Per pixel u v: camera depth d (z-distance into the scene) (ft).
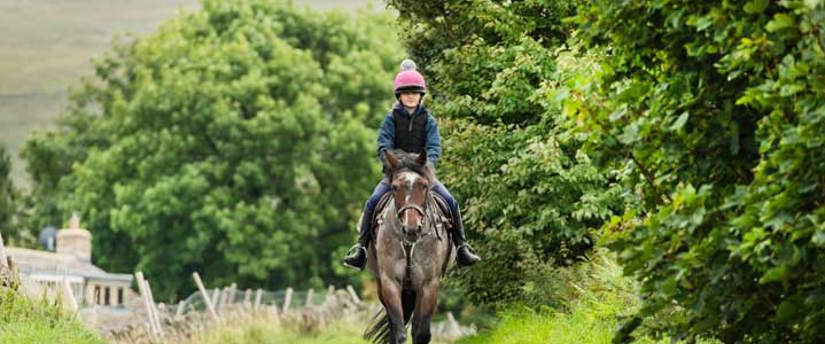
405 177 45.60
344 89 224.74
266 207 209.97
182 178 210.38
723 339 31.09
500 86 70.13
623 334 32.22
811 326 28.35
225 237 213.66
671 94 30.60
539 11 74.84
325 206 220.23
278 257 209.56
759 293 29.37
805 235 26.81
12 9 546.26
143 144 217.36
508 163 67.87
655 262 29.35
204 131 217.56
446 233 48.57
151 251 215.72
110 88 261.65
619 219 31.45
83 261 210.18
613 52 33.55
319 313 125.59
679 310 32.14
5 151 268.41
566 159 65.82
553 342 53.42
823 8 26.68
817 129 26.40
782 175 27.12
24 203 264.72
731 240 27.99
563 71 62.13
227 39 230.68
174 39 234.58
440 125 73.97
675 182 31.19
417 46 81.51
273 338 110.52
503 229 70.54
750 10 27.68
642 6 30.83
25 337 56.18
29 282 73.00
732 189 30.12
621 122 31.14
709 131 30.55
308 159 216.95
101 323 110.42
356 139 217.77
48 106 461.37
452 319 159.84
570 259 72.28
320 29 236.02
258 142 214.07
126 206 213.46
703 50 29.71
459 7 76.38
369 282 206.18
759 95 27.48
